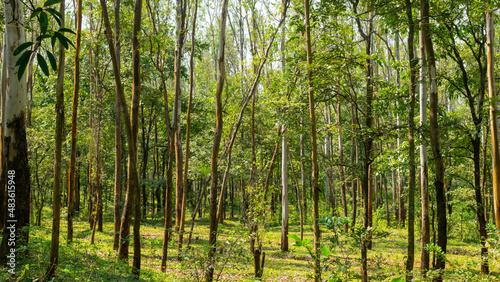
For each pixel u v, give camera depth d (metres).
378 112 8.61
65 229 18.98
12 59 7.12
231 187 35.00
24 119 7.32
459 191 11.22
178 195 13.66
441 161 8.39
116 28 12.05
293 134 9.53
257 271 8.09
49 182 21.27
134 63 9.18
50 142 16.45
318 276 5.48
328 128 8.73
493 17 10.77
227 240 7.36
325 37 8.72
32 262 7.10
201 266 6.54
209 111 25.09
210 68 27.91
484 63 11.09
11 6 7.13
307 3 8.05
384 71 24.03
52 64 2.06
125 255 9.21
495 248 6.65
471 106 10.49
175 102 11.70
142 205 27.33
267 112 17.72
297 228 24.83
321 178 31.84
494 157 9.48
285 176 16.38
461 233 18.62
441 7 8.57
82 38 13.33
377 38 22.02
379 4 7.93
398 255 13.85
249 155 21.55
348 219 5.39
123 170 23.55
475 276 6.12
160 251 13.62
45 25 2.05
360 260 6.00
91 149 17.38
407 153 9.70
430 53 8.13
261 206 11.98
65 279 6.73
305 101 9.05
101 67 16.11
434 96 8.25
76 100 9.05
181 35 11.77
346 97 8.41
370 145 8.13
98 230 19.03
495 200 9.51
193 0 13.33
